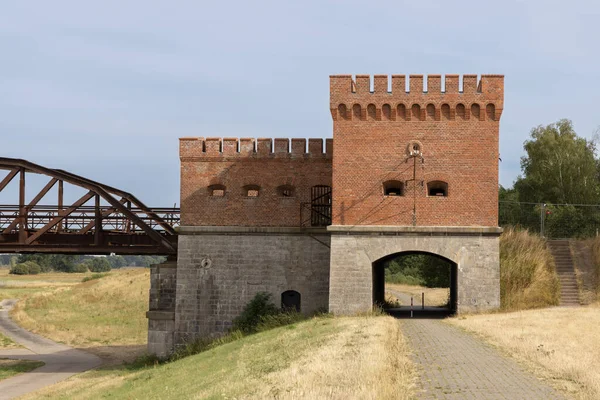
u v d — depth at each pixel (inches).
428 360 877.2
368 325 1189.1
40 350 2261.3
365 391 630.5
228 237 1632.6
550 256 1818.4
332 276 1476.4
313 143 1642.5
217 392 815.7
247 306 1614.2
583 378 729.0
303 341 1114.7
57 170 1612.9
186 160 1663.4
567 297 1652.3
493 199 1476.4
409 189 1486.2
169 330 1630.2
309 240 1615.4
